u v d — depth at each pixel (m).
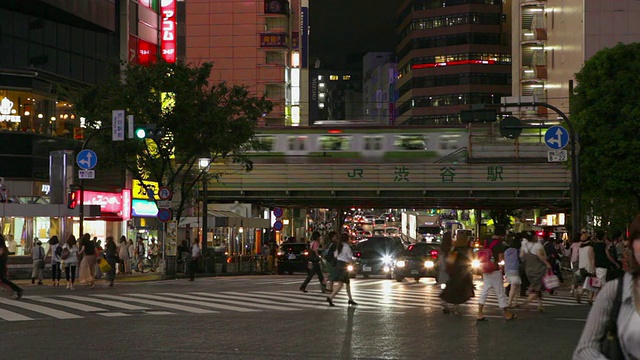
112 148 39.44
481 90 141.75
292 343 13.27
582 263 21.58
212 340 13.62
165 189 38.62
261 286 29.30
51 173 42.22
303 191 56.78
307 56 100.06
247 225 52.97
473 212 103.25
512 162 55.28
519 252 20.72
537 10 80.88
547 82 78.50
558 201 60.06
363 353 12.14
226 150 41.25
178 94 39.38
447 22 144.50
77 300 22.02
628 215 39.16
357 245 37.78
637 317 4.04
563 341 13.78
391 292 26.22
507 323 16.72
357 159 56.78
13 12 41.81
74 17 46.06
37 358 11.54
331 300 20.77
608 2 65.44
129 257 41.47
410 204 66.81
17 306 20.11
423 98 145.75
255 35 91.25
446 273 18.78
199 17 91.62
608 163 37.91
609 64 37.94
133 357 11.65
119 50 50.91
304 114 99.19
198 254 40.81
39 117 42.62
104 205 47.53
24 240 37.12
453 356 11.94
